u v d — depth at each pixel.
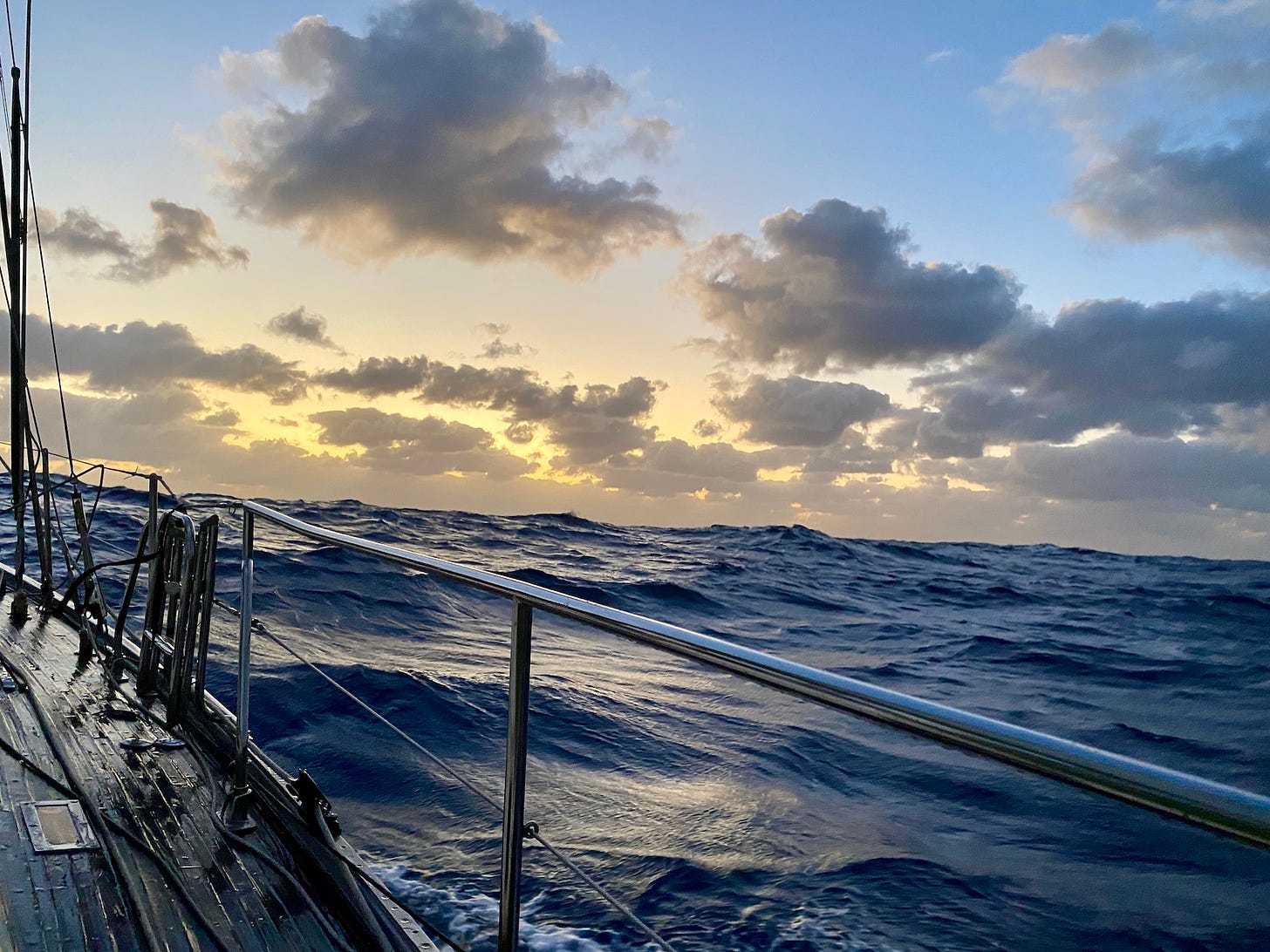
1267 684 12.36
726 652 1.33
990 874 4.91
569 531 39.72
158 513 4.88
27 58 6.06
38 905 2.52
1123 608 22.72
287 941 2.43
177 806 3.24
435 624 13.20
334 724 6.98
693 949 3.93
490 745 6.98
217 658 8.55
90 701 4.40
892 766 6.85
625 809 5.67
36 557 13.73
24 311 6.25
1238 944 4.25
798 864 4.92
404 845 4.73
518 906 1.99
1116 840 5.41
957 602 23.25
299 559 17.78
